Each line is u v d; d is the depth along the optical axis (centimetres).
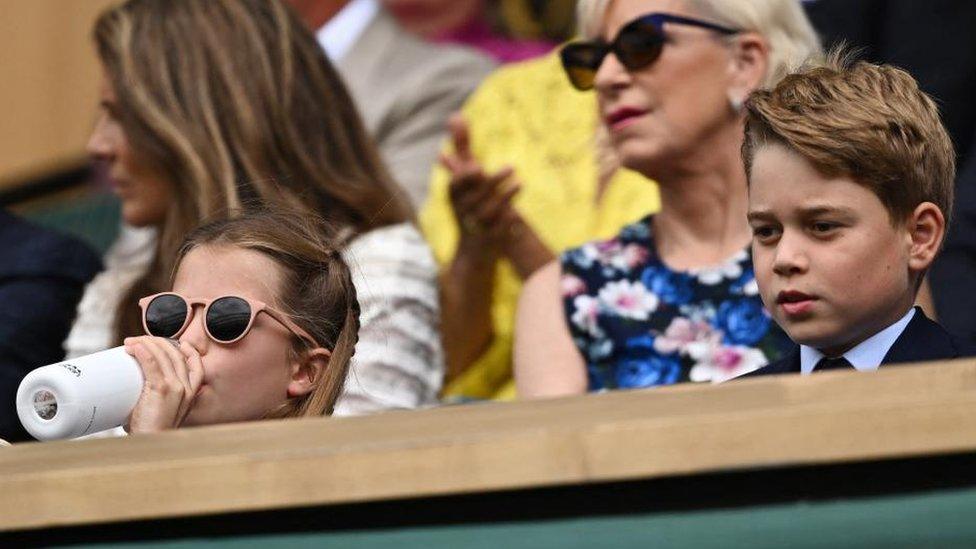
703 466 627
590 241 1778
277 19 1747
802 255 1093
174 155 1672
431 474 655
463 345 1834
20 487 711
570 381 1571
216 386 1182
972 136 1834
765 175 1106
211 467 682
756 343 1526
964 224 1644
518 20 2444
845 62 1308
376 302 1630
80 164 2517
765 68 1562
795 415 623
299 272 1241
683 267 1578
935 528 597
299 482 670
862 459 626
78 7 2856
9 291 1784
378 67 2381
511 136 2045
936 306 1614
